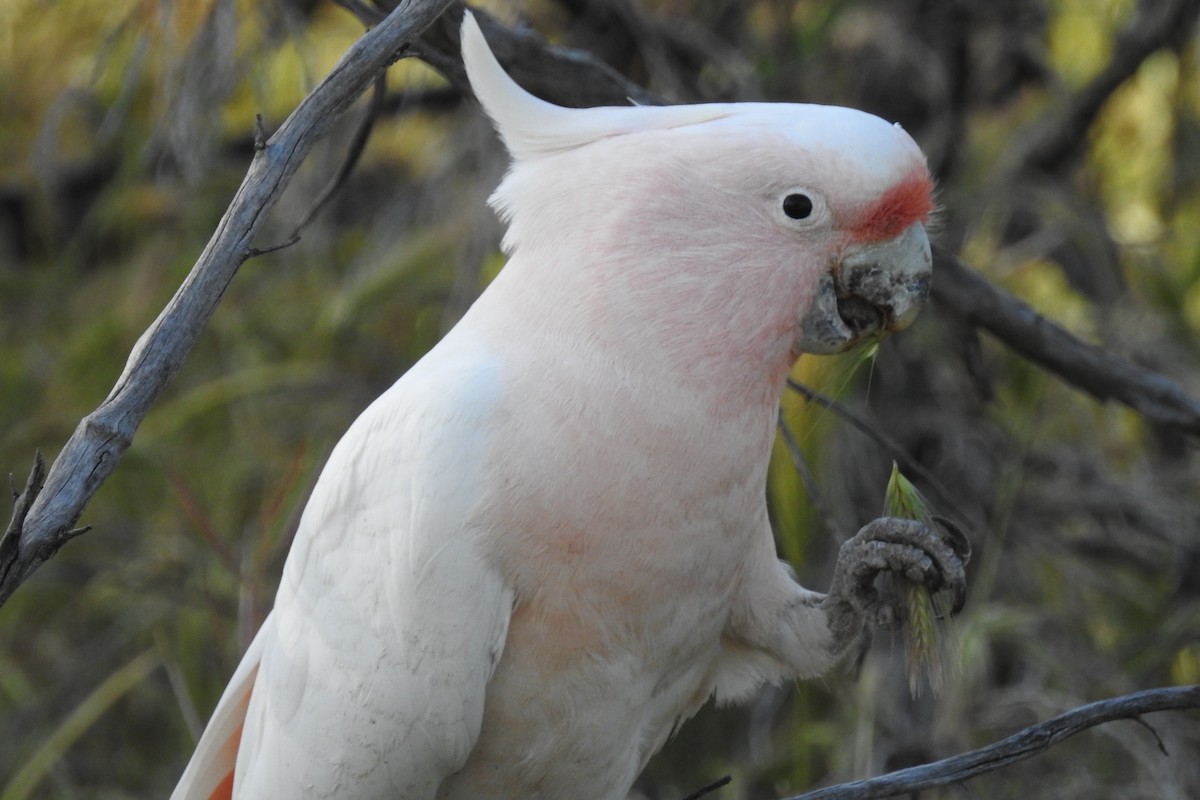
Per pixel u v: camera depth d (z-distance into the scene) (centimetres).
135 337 951
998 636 793
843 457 838
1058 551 847
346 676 514
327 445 881
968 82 1023
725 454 488
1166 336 919
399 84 1030
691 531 490
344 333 938
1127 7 1059
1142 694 492
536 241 496
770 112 494
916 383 920
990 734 779
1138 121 1066
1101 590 853
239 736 582
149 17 797
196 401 894
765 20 1015
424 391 499
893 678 774
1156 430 960
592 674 504
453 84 610
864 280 493
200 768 575
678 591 500
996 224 968
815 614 551
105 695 780
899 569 514
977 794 743
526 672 503
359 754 515
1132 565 888
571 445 479
